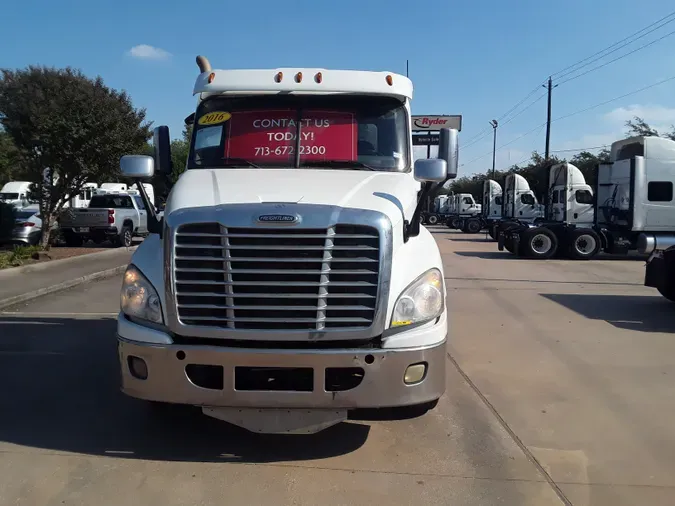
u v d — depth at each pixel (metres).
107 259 16.14
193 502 3.57
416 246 4.18
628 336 7.88
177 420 4.79
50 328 8.07
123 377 3.96
